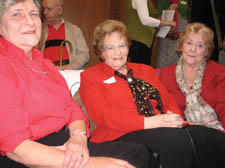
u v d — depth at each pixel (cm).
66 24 291
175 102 184
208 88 190
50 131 124
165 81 200
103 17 463
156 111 170
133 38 319
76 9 437
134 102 169
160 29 308
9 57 116
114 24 172
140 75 183
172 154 128
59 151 108
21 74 116
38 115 119
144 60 329
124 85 171
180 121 152
